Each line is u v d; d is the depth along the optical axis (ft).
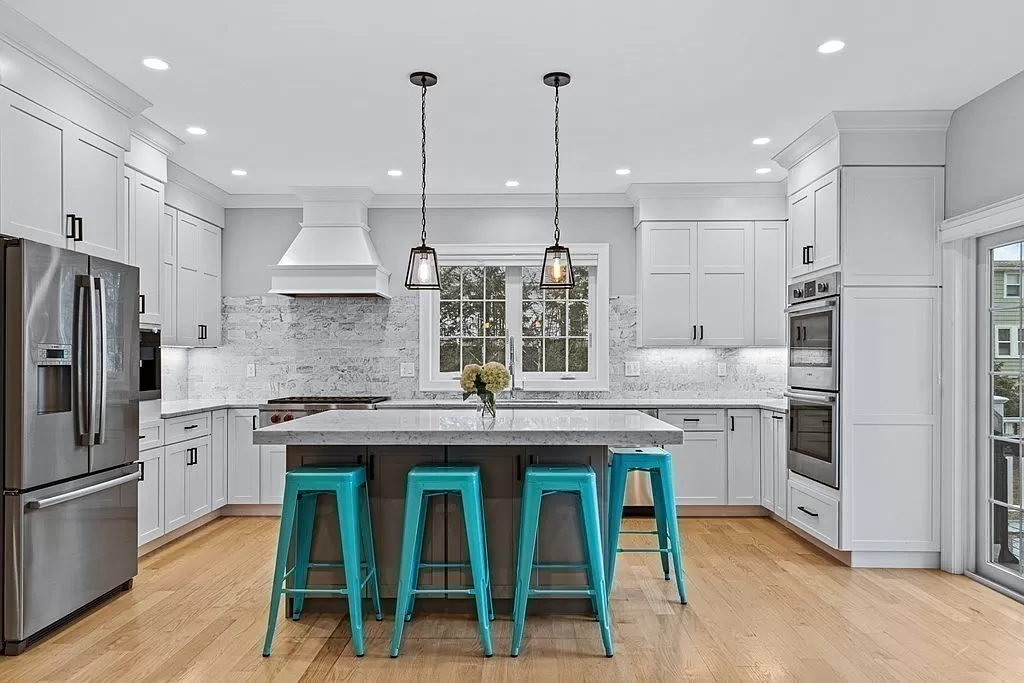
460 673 9.29
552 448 11.54
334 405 18.74
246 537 16.70
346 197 19.86
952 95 12.96
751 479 18.92
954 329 13.76
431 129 14.87
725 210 19.88
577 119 14.24
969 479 13.71
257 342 20.97
